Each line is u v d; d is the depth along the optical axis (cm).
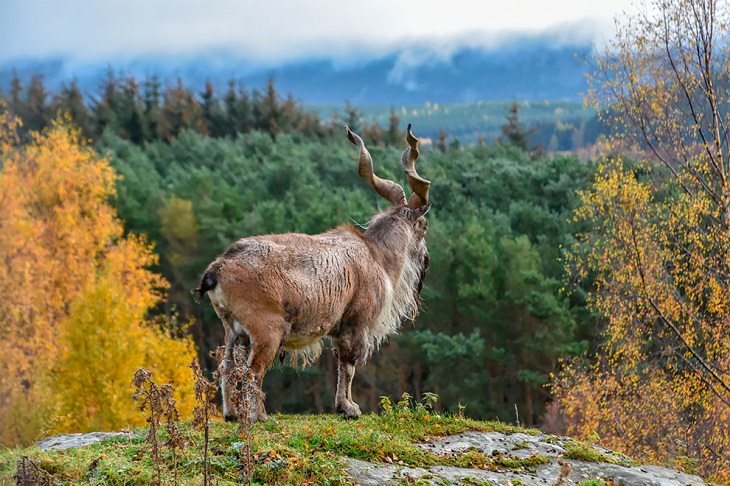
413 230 1188
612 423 2127
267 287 971
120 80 10600
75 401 2611
